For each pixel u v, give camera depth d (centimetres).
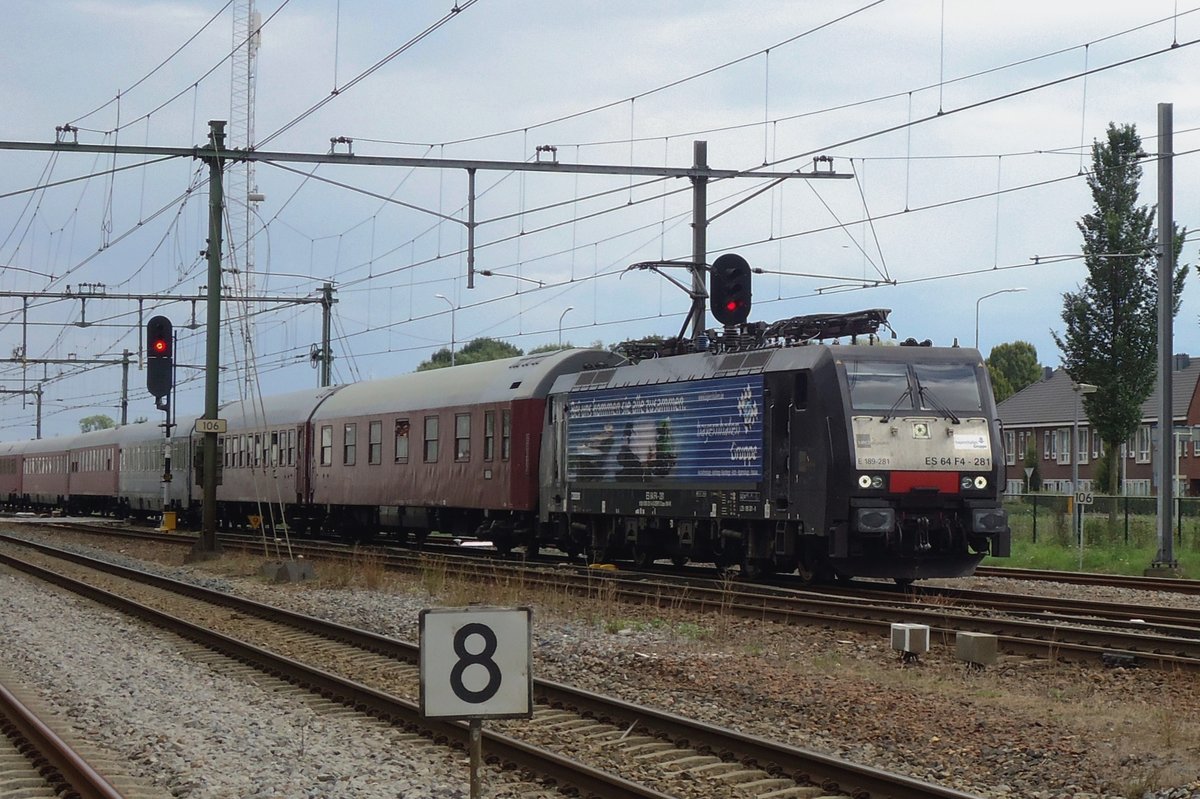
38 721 1034
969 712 1117
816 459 2070
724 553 2362
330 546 3406
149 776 950
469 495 3058
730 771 951
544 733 1080
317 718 1164
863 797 869
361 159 2464
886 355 2109
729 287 2283
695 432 2334
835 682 1273
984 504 2114
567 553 2914
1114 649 1389
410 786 905
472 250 2484
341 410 3722
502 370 3038
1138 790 862
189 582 2580
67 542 4144
